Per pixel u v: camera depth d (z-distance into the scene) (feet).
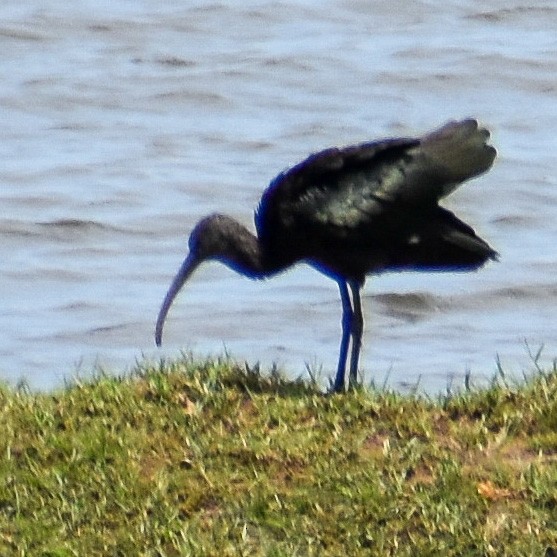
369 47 90.68
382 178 36.11
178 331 56.75
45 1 99.35
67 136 79.30
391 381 50.42
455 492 30.04
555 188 71.51
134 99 83.61
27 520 30.04
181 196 70.64
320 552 29.14
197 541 29.32
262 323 57.47
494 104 82.43
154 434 32.24
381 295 60.13
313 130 78.89
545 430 31.89
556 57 87.86
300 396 33.81
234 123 80.33
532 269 62.49
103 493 30.53
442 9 97.96
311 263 37.55
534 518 29.50
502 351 54.49
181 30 94.53
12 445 31.91
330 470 30.73
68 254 64.90
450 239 36.22
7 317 58.29
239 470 31.07
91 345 55.52
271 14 97.35
